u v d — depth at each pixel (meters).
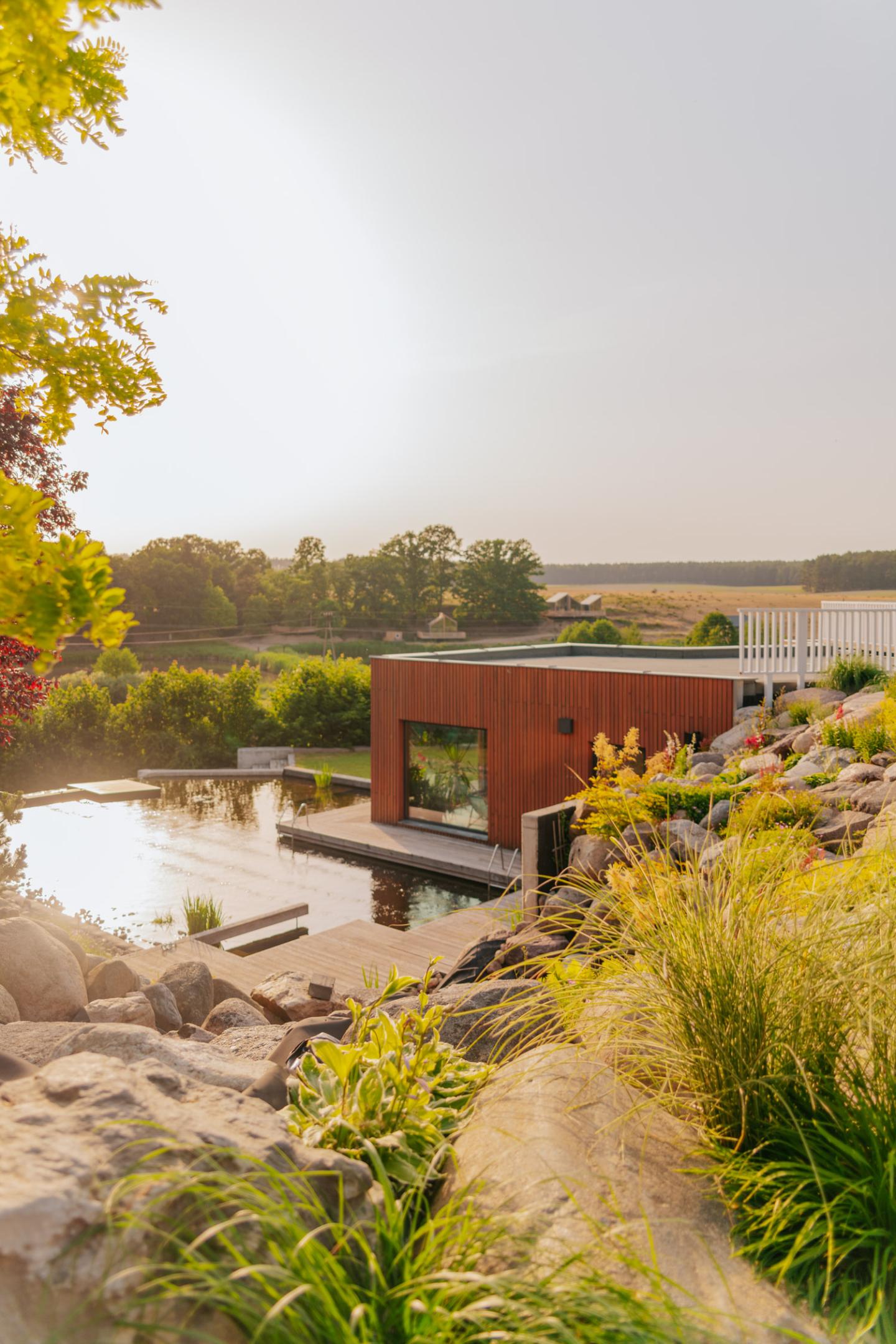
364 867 14.16
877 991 1.86
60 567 1.32
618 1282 1.30
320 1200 1.35
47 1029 3.22
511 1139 1.72
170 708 26.06
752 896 2.17
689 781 9.50
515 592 74.94
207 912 11.11
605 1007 2.21
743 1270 1.43
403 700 16.02
